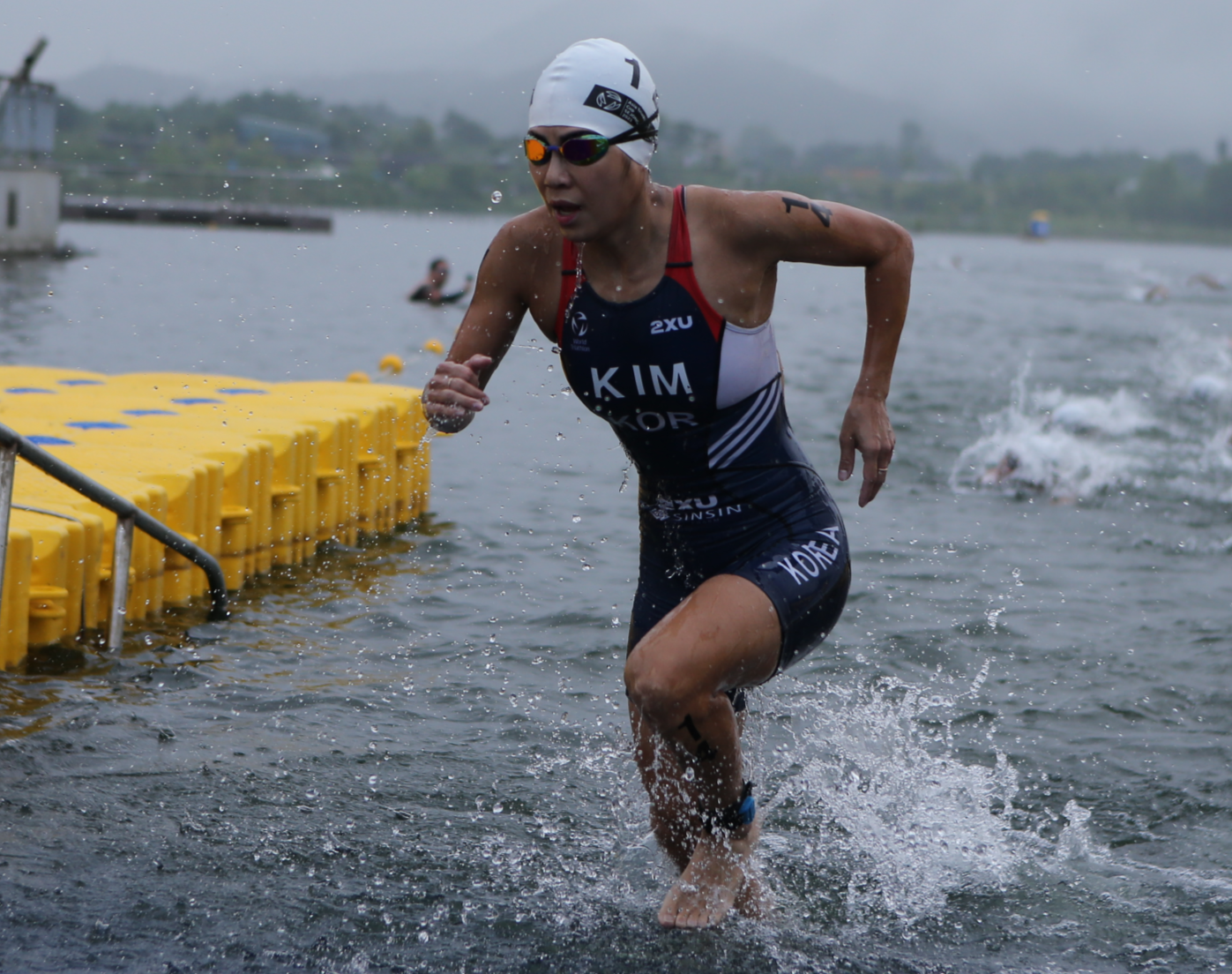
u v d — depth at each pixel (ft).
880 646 18.84
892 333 10.60
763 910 10.75
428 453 28.09
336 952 9.81
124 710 14.93
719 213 9.80
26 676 15.80
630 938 10.23
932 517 28.78
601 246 9.78
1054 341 79.56
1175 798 13.55
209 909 10.35
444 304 84.53
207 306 77.97
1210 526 28.71
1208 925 10.72
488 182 296.10
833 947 10.24
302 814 12.35
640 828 12.49
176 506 19.43
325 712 15.39
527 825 12.42
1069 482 32.09
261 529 21.97
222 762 13.56
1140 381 58.59
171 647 17.61
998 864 11.91
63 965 9.32
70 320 65.10
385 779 13.41
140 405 25.59
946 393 51.65
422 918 10.41
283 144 418.51
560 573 22.98
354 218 259.60
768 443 10.43
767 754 14.53
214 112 428.97
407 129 480.64
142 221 199.93
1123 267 225.15
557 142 9.29
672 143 576.20
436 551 24.39
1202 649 19.01
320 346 59.41
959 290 135.13
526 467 32.91
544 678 17.17
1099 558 25.26
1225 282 169.68
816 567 10.27
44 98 108.27
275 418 24.29
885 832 12.58
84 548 17.22
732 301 9.84
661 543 10.99
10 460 14.70
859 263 10.32
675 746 9.62
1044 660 18.40
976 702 16.56
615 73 9.29
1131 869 11.84
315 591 21.11
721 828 10.49
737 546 10.53
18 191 107.65
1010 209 654.94
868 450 10.69
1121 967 10.01
